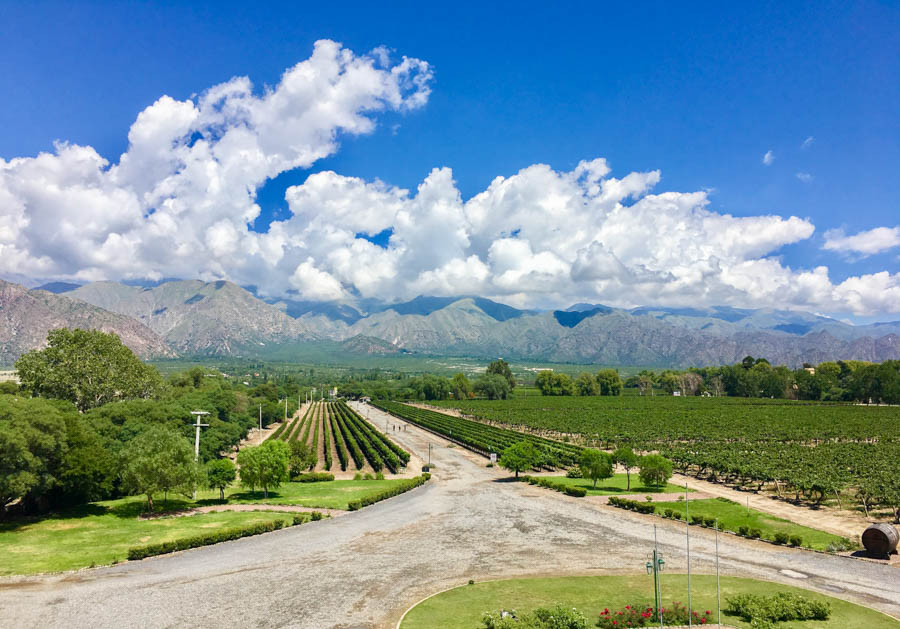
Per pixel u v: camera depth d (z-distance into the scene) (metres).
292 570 40.59
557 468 95.00
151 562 41.97
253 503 64.06
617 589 36.78
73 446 58.06
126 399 103.12
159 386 121.44
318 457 113.12
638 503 61.12
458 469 95.44
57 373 94.50
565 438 136.00
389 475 90.69
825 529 53.38
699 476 85.50
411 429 167.75
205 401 114.31
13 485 46.69
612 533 51.66
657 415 184.75
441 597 35.22
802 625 30.52
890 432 128.62
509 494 71.38
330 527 53.56
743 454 93.31
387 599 34.94
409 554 44.84
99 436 69.81
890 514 59.50
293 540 48.78
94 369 99.19
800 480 65.81
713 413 189.00
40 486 50.69
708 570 41.03
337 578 38.91
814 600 32.69
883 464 79.69
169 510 59.44
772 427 144.50
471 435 137.25
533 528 53.41
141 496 66.94
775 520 56.38
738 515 58.59
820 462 83.94
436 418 189.12
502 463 85.12
